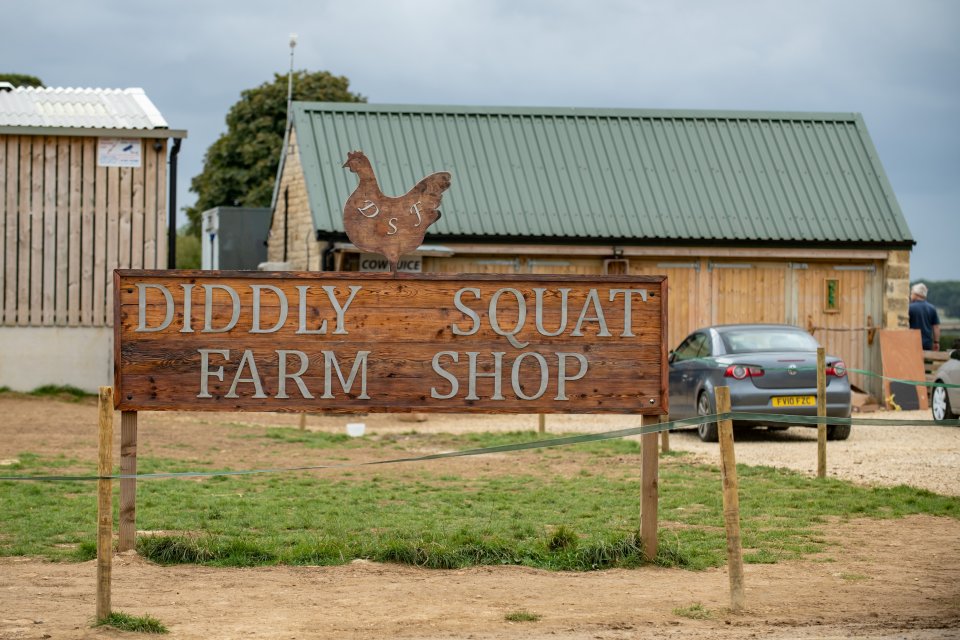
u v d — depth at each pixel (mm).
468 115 29359
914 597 8531
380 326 9484
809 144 29922
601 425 23344
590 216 27453
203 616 7867
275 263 29062
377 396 9469
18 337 24594
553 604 8297
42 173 24688
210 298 9430
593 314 9547
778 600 8414
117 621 7480
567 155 28750
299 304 9461
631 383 9562
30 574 9141
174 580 8992
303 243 28391
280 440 19000
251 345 9453
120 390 9438
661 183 28484
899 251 28312
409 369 9484
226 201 54594
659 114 30156
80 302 24875
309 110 28656
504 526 11258
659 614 7980
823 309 28156
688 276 27781
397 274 9484
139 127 24828
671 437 20266
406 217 9578
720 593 8680
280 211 30922
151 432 19484
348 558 9836
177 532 10797
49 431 19016
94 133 24609
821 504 12688
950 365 21469
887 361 26906
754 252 27750
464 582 9070
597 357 9547
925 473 15109
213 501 12570
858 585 8961
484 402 9500
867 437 19844
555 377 9531
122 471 9789
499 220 26969
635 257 27547
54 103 26156
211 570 9406
